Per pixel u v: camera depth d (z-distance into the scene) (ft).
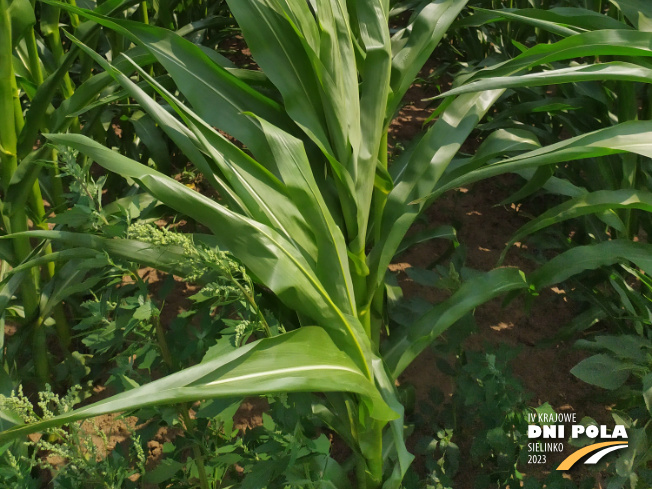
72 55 5.50
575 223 8.38
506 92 7.71
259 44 4.36
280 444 4.39
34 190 6.26
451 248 8.40
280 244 3.85
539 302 8.36
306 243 4.16
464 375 6.15
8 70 5.49
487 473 6.06
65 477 4.59
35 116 5.65
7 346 6.37
